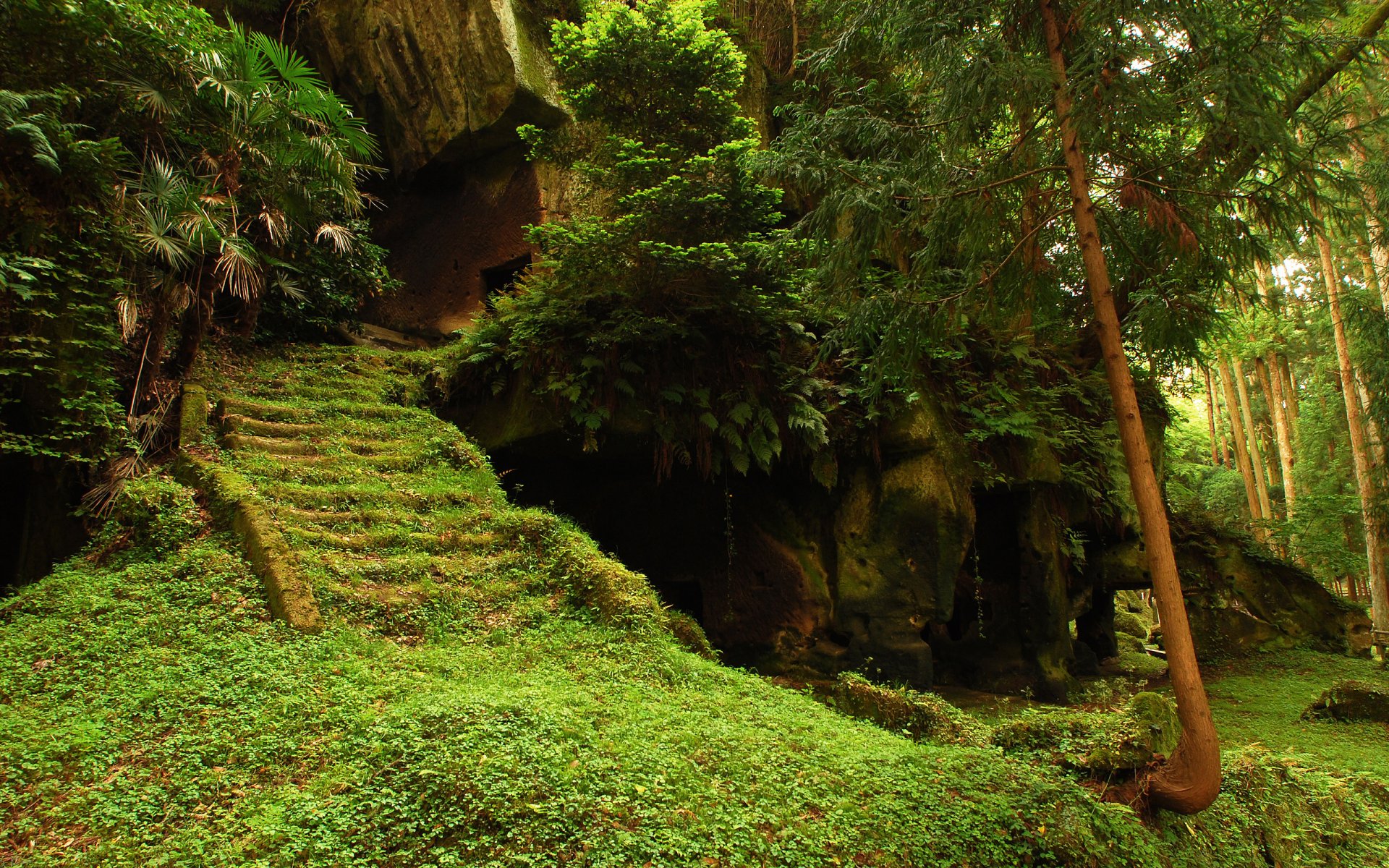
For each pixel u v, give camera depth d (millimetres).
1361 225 4617
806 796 3994
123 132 8422
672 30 8938
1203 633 14195
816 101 10164
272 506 6559
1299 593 14211
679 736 4422
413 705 4305
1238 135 4301
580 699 4723
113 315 7289
